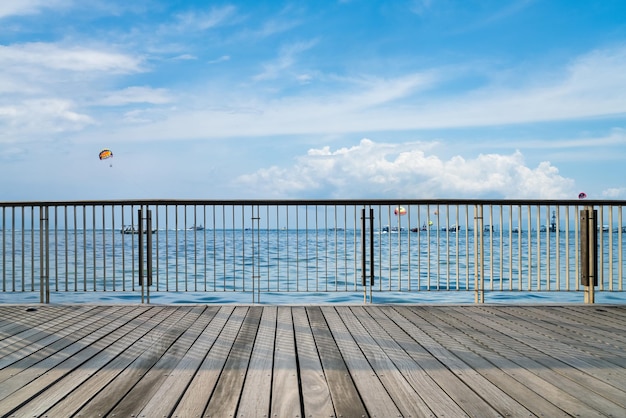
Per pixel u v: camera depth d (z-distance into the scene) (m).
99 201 4.93
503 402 2.07
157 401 2.10
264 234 27.14
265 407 2.02
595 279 4.96
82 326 3.80
